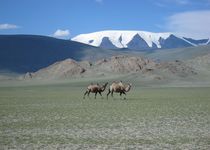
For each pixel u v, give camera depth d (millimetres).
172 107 45062
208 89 114875
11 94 84688
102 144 21469
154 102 53906
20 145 21172
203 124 29438
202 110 41062
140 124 29500
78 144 21469
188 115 35812
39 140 22703
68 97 69625
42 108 44750
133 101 56125
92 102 54375
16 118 33938
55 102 55312
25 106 48031
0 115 36594
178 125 28938
